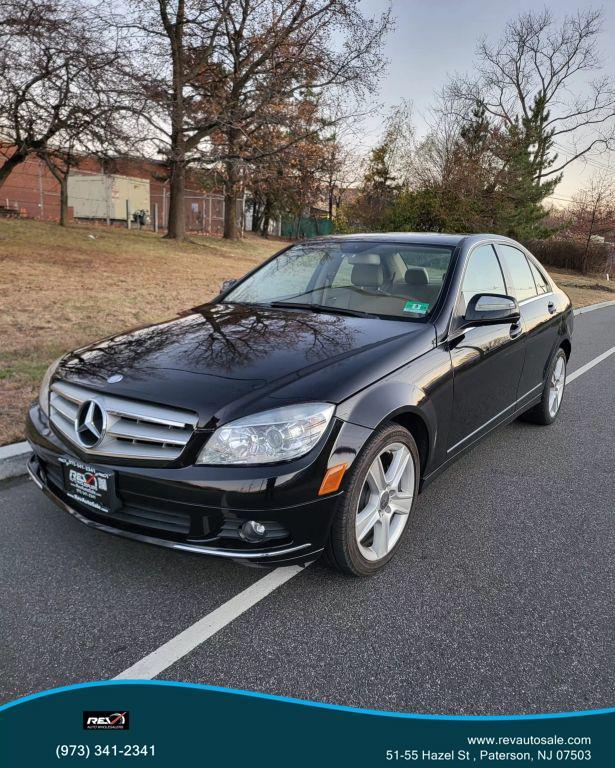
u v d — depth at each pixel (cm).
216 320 347
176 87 1886
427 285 360
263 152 2158
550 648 244
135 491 250
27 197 3425
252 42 2036
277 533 250
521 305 443
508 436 510
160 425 252
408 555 312
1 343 647
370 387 271
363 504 279
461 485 406
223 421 243
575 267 3541
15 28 1215
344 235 447
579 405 622
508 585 288
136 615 255
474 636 249
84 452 262
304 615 259
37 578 277
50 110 1410
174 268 1530
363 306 362
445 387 318
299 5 2023
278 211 4197
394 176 3531
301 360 281
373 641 244
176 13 1902
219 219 3878
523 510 370
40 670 223
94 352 313
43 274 1162
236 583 280
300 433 244
